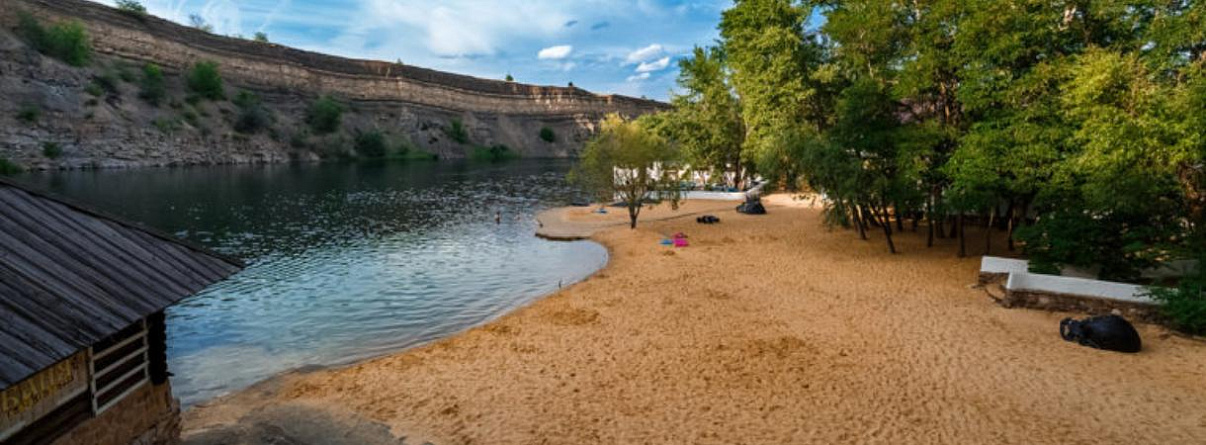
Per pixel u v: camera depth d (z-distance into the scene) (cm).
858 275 2631
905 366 1562
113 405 926
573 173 4331
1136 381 1407
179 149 10206
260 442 1143
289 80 14175
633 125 4169
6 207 861
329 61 15350
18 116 7919
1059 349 1630
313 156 13012
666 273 2788
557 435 1238
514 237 4050
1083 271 2162
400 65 16888
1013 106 2386
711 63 6150
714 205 5528
